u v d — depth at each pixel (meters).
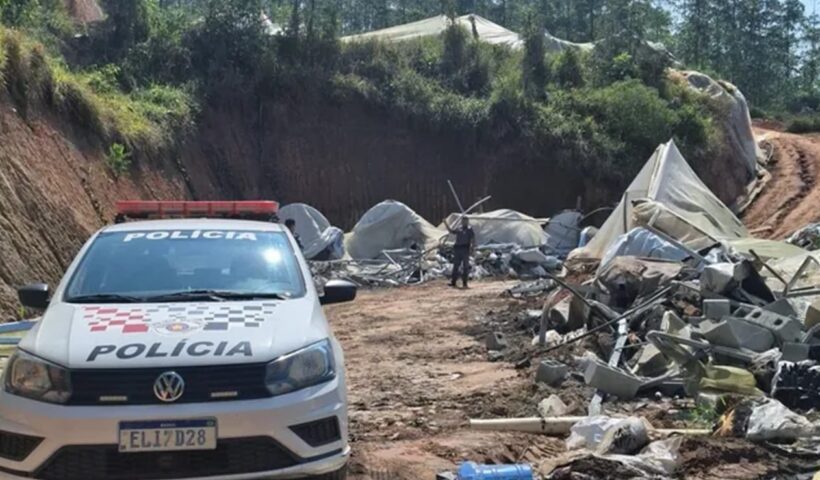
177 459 4.98
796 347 9.11
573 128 38.81
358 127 37.31
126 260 6.50
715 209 20.83
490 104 38.62
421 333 14.54
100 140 25.06
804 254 13.67
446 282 24.20
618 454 6.89
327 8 42.12
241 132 35.25
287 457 5.11
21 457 5.04
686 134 42.22
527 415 8.54
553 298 13.77
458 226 24.70
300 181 35.75
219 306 5.84
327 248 26.62
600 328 11.15
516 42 46.19
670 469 6.58
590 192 38.34
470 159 38.12
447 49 41.94
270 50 37.16
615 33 47.78
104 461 4.93
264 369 5.16
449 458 7.03
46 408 4.98
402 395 9.66
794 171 45.28
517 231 28.47
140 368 5.03
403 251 26.42
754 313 10.15
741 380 8.75
